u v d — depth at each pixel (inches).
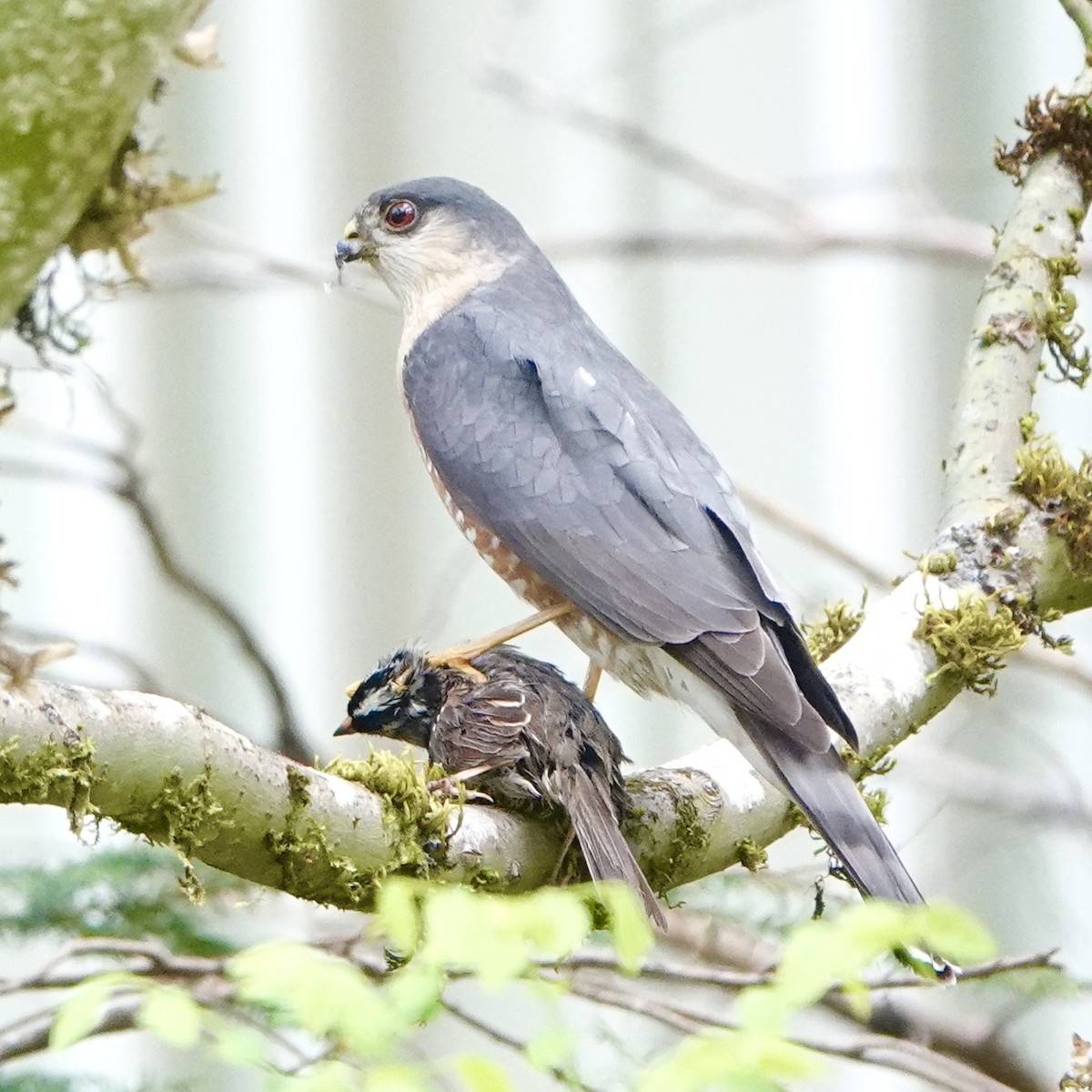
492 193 650.2
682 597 317.4
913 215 586.2
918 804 505.0
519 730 277.6
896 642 314.2
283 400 623.5
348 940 307.9
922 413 633.6
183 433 608.7
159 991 159.6
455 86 649.6
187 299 613.0
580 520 333.4
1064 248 356.2
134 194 234.8
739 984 311.1
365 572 620.7
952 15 650.8
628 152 633.6
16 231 177.9
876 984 318.7
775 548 613.6
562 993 178.4
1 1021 360.2
